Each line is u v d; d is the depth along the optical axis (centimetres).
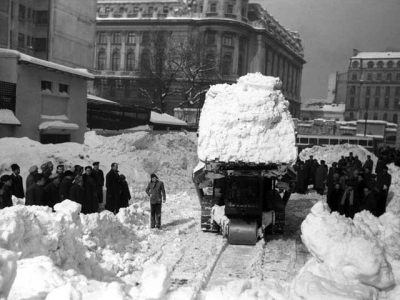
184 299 450
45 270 479
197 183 1186
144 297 450
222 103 1105
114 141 2112
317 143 5422
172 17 9094
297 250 1041
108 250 886
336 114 12550
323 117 12750
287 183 1168
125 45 9294
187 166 2259
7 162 1459
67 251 680
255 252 1003
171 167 2150
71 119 2441
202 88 6788
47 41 4428
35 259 510
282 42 10888
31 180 1055
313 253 533
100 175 1393
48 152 1568
